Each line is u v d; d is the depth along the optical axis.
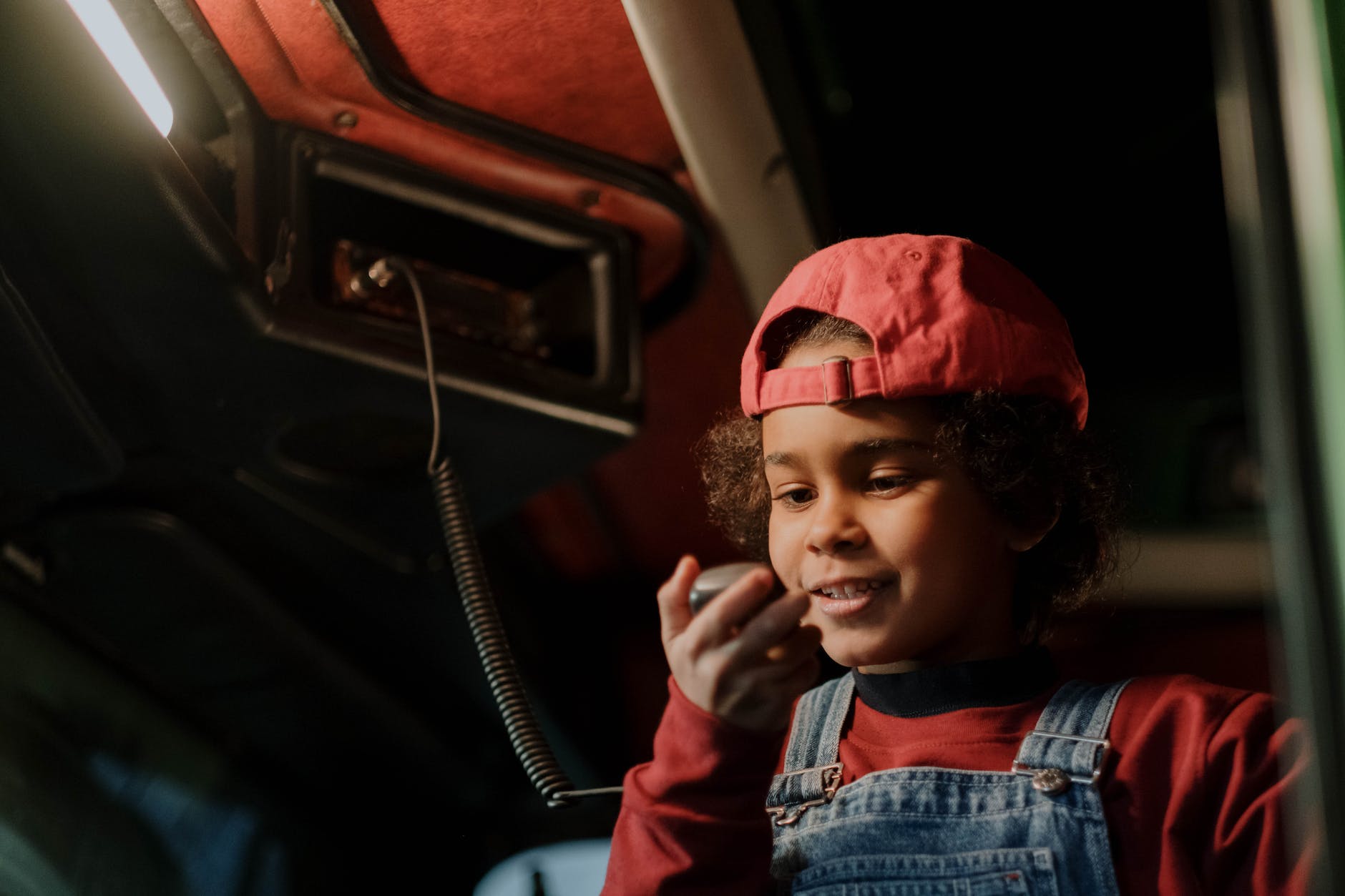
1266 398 0.51
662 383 2.05
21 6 1.03
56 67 1.07
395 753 2.38
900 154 2.37
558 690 2.57
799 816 0.96
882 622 0.89
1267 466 0.51
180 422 1.51
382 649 2.16
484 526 1.80
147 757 2.15
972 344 0.93
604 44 1.36
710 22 1.37
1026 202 2.46
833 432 0.91
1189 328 2.56
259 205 1.36
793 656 0.80
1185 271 2.53
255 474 1.64
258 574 1.89
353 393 1.44
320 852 2.44
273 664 2.10
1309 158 0.52
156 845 2.12
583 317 1.61
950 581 0.90
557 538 2.50
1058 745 0.90
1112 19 2.17
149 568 1.81
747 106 1.48
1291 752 0.83
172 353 1.37
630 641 2.69
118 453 1.47
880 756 0.96
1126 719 0.92
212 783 2.28
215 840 2.25
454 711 2.37
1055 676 0.99
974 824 0.88
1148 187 2.44
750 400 0.97
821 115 2.24
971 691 0.95
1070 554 1.02
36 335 1.24
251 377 1.41
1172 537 2.46
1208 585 2.42
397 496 1.70
